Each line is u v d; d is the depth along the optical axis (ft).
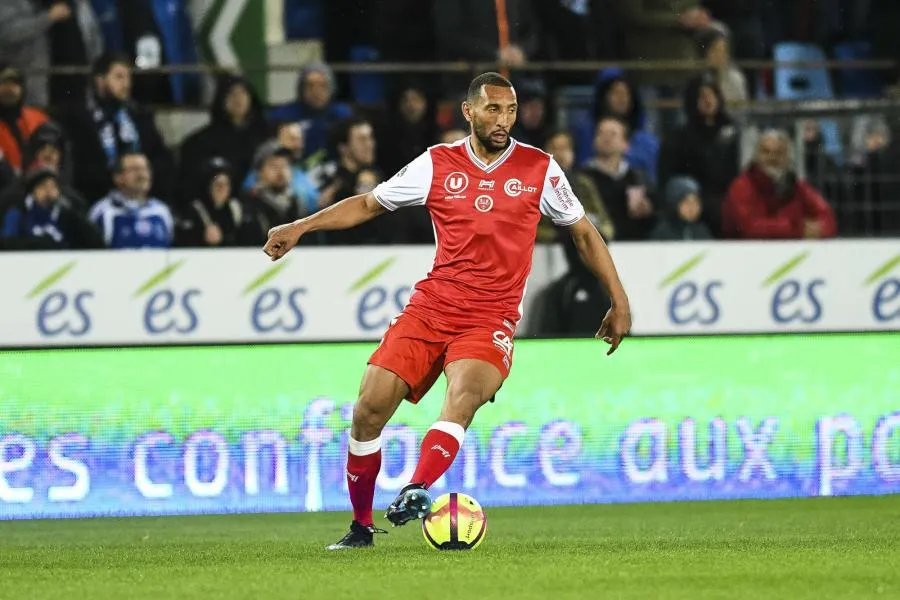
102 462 108.17
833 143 134.00
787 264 117.50
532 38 143.13
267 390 110.42
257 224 122.01
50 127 120.16
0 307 109.50
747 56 155.53
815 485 116.47
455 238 71.72
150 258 110.83
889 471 117.80
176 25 147.23
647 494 113.91
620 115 131.44
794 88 153.69
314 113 129.18
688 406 114.83
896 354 118.11
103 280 110.32
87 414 108.17
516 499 111.75
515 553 69.56
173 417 109.29
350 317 112.78
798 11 156.76
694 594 52.24
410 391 71.36
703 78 131.75
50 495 107.34
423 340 70.95
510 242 71.41
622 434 113.80
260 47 148.46
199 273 111.34
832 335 117.39
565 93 141.69
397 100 130.82
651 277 115.96
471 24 142.61
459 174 71.87
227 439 109.81
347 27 151.12
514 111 71.15
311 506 110.42
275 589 54.95
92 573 64.23
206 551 77.10
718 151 130.93
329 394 111.34
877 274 118.21
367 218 73.15
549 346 113.09
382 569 61.57
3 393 107.14
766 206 126.62
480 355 69.82
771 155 126.31
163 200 123.44
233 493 109.70
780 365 116.37
